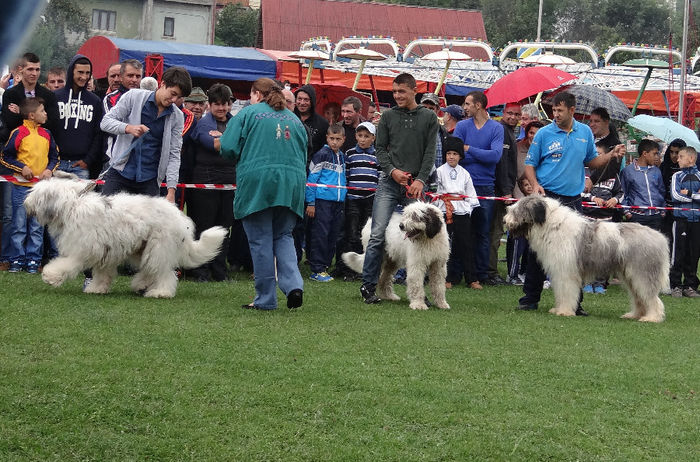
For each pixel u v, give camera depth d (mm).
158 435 3803
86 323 5820
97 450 3580
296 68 22453
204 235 7422
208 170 8883
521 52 21438
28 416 3879
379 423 4129
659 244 7840
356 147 10016
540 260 7922
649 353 6125
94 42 22234
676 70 20719
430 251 7629
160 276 7262
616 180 10664
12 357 4797
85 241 6906
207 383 4574
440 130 10008
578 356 5840
